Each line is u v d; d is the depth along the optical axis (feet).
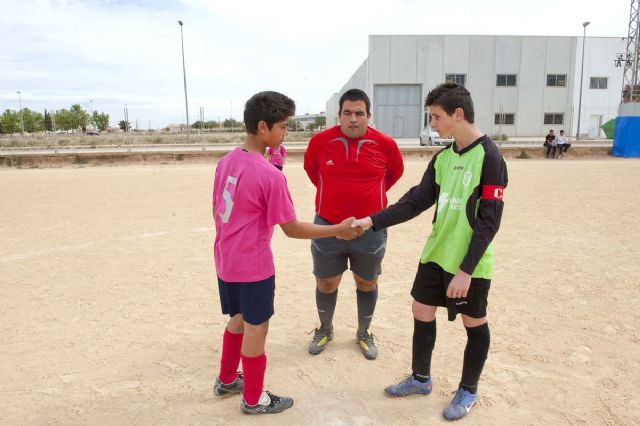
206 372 11.35
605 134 144.15
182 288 17.34
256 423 9.27
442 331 13.50
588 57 147.74
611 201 36.37
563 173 57.93
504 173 8.46
